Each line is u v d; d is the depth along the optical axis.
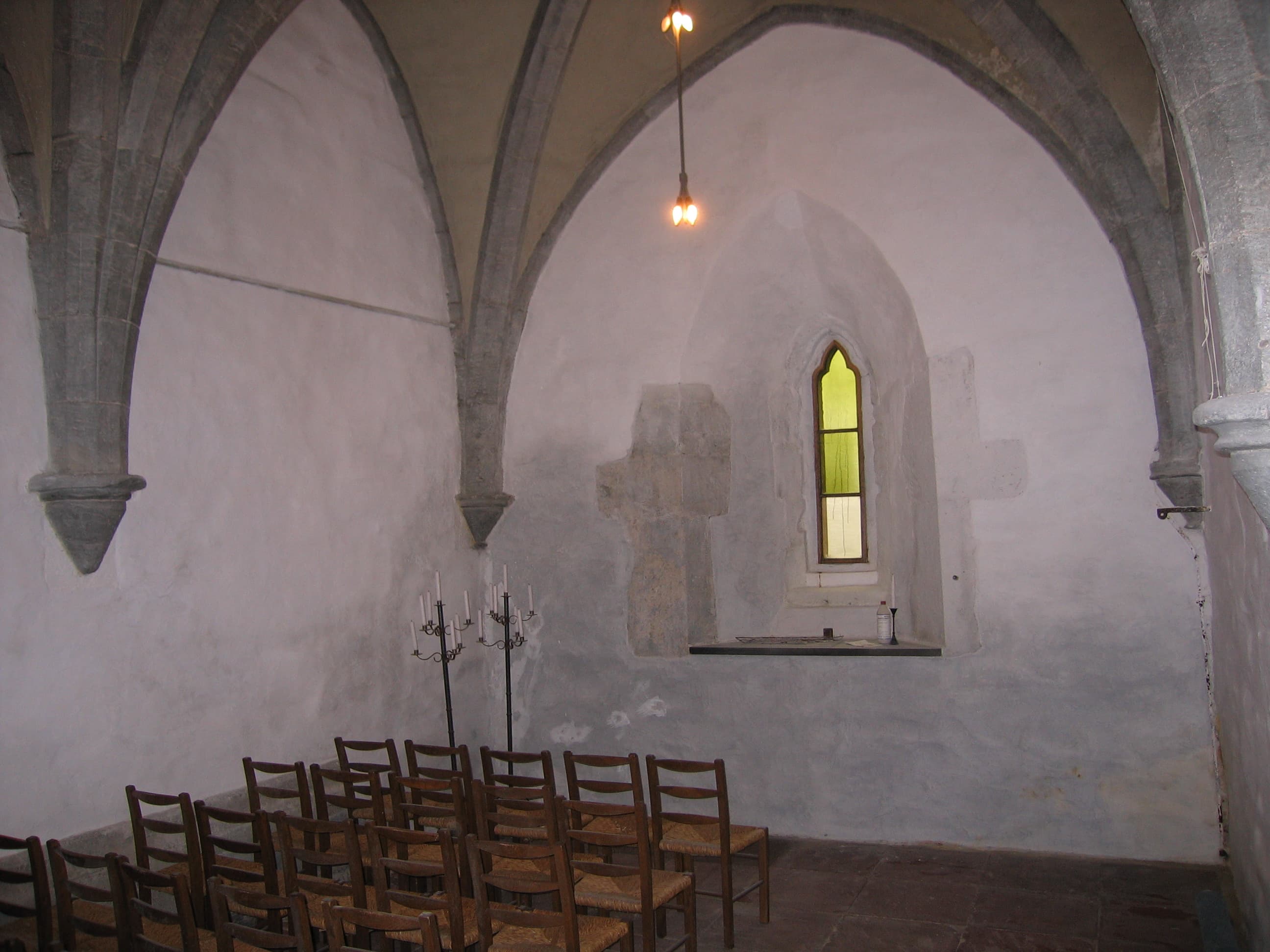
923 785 7.59
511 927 4.66
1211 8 3.19
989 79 7.49
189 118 6.18
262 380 6.98
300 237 7.38
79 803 5.67
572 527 8.88
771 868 7.13
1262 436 3.14
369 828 4.40
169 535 6.26
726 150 8.52
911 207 7.84
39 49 5.64
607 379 8.84
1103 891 6.41
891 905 6.30
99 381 5.81
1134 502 7.07
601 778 8.70
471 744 8.80
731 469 9.08
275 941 3.83
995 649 7.41
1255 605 4.66
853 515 9.22
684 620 8.56
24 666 5.47
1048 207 7.40
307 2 7.56
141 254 6.02
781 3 8.19
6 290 5.61
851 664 7.88
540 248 8.97
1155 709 6.96
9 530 5.48
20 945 4.46
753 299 8.91
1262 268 3.21
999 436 7.46
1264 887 4.68
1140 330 7.09
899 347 8.31
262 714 6.82
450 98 8.40
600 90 8.45
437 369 8.73
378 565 7.91
